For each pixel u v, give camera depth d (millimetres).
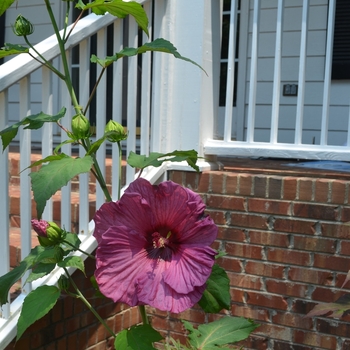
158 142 2865
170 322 2926
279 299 2650
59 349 2389
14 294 2373
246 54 5227
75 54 5832
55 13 5898
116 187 2609
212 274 1479
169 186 1326
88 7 1548
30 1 6078
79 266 1403
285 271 2633
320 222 2535
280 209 2617
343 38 4773
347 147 2598
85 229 2432
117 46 2572
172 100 2877
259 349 2711
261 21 5137
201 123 2836
